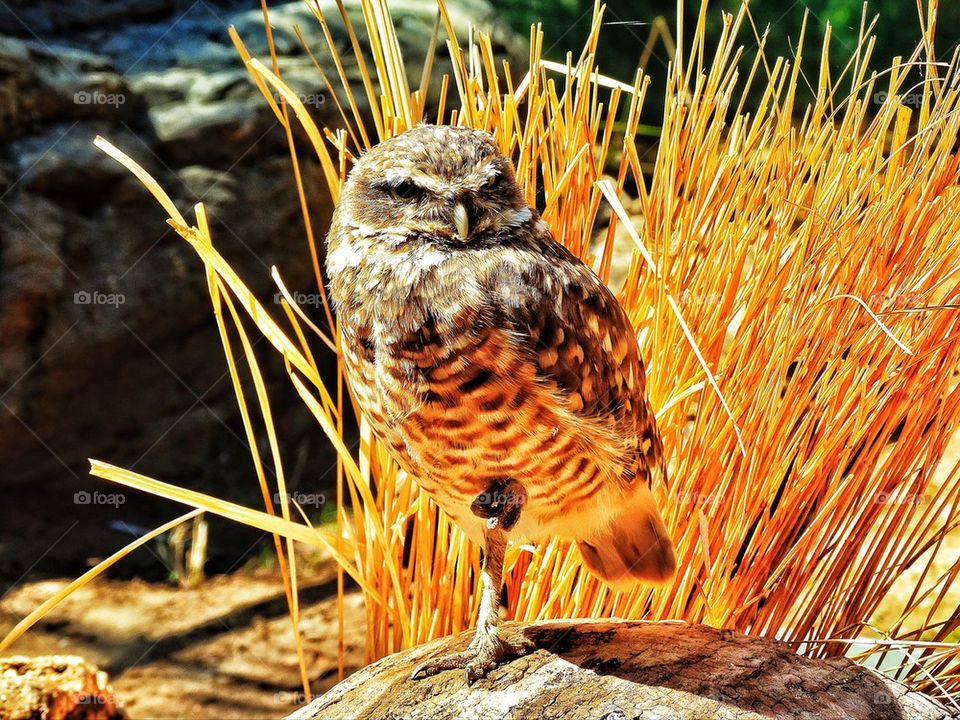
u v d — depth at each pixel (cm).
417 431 67
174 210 68
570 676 65
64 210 119
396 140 69
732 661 65
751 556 72
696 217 73
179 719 100
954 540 98
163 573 121
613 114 73
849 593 72
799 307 70
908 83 103
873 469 71
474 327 65
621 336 69
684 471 74
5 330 117
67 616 112
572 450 66
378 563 76
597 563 72
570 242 74
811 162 72
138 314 123
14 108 117
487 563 68
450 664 67
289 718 67
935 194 69
